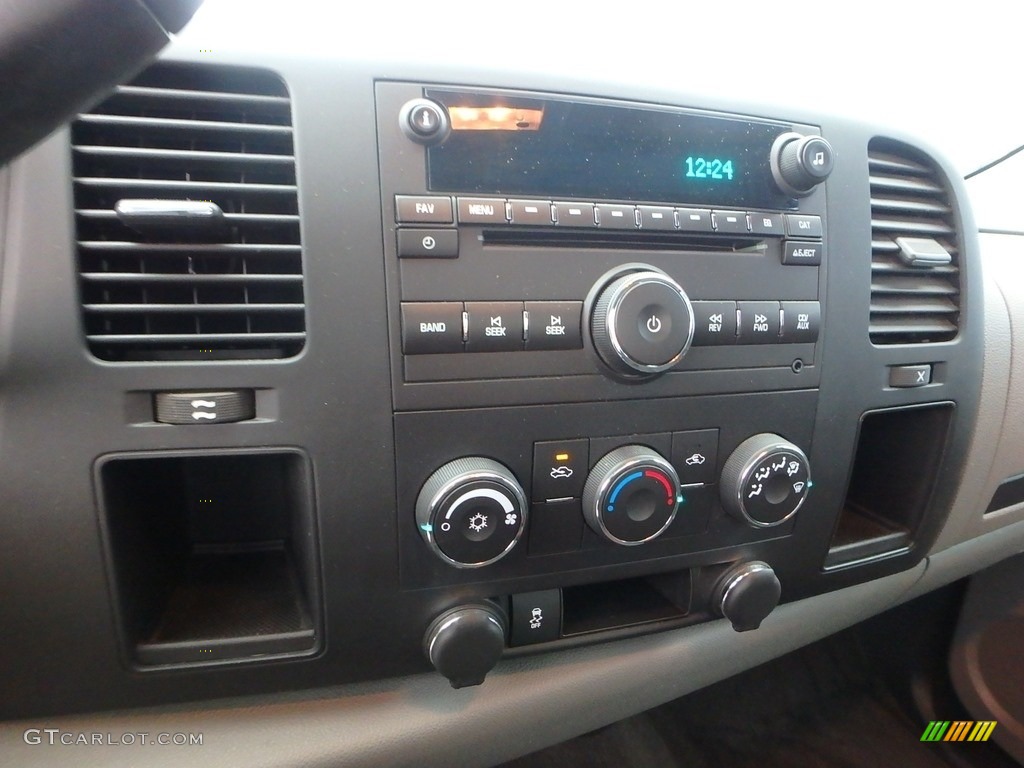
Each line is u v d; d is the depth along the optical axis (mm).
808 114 604
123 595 492
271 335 468
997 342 821
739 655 741
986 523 903
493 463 515
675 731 1147
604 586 683
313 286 470
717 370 575
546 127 508
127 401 453
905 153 696
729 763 1090
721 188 558
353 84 472
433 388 497
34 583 466
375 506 504
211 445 468
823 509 660
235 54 453
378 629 534
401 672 560
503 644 551
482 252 496
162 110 461
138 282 451
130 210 425
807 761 1106
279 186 464
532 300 508
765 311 581
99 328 456
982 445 827
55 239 437
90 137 452
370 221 475
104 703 511
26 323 435
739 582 615
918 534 771
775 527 641
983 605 1121
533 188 504
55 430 446
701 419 575
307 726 564
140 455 460
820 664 1308
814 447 632
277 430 476
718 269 563
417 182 481
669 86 545
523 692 624
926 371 694
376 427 492
